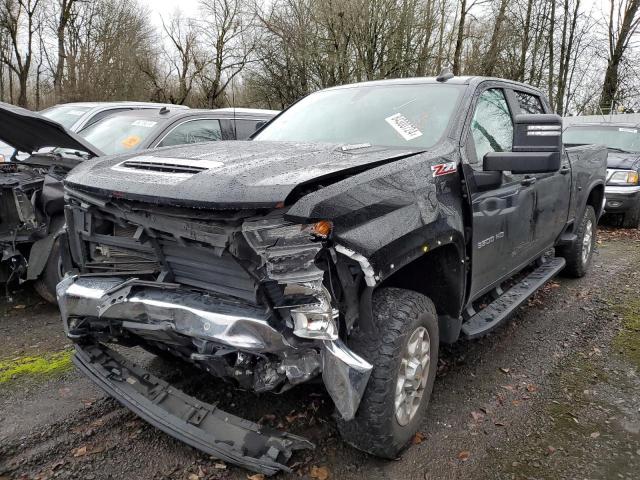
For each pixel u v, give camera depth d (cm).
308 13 2112
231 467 281
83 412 330
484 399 357
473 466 287
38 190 485
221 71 2861
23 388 359
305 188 233
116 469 278
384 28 2067
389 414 262
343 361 229
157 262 275
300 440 264
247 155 284
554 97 2720
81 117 747
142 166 279
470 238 325
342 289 237
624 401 358
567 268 626
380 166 272
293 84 2252
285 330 228
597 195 654
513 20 2511
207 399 340
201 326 237
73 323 292
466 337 348
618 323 500
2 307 514
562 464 291
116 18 2873
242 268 233
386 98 392
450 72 402
